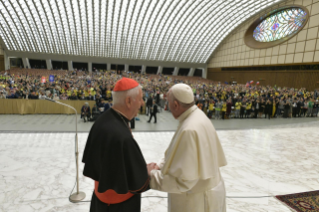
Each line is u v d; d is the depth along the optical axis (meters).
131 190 1.44
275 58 27.03
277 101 14.21
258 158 5.27
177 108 1.75
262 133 8.21
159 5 29.11
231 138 7.29
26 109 12.10
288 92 20.00
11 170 4.16
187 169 1.49
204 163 1.56
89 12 29.95
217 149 1.82
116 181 1.37
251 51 31.75
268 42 28.80
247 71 33.06
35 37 36.34
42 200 3.14
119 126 1.45
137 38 38.34
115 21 33.16
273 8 27.62
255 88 23.80
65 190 3.46
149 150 5.75
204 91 21.42
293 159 5.24
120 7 29.23
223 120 12.95
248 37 32.88
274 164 4.88
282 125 10.47
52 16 31.14
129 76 33.09
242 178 4.10
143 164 1.49
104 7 28.80
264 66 29.14
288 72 25.17
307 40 22.55
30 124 9.59
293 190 3.62
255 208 3.04
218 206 1.80
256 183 3.89
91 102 12.77
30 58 41.62
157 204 3.11
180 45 40.94
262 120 13.12
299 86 23.67
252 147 6.23
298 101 14.62
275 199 3.31
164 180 1.59
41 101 12.25
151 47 41.38
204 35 38.16
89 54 42.69
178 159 1.54
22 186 3.54
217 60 42.97
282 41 25.77
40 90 14.41
